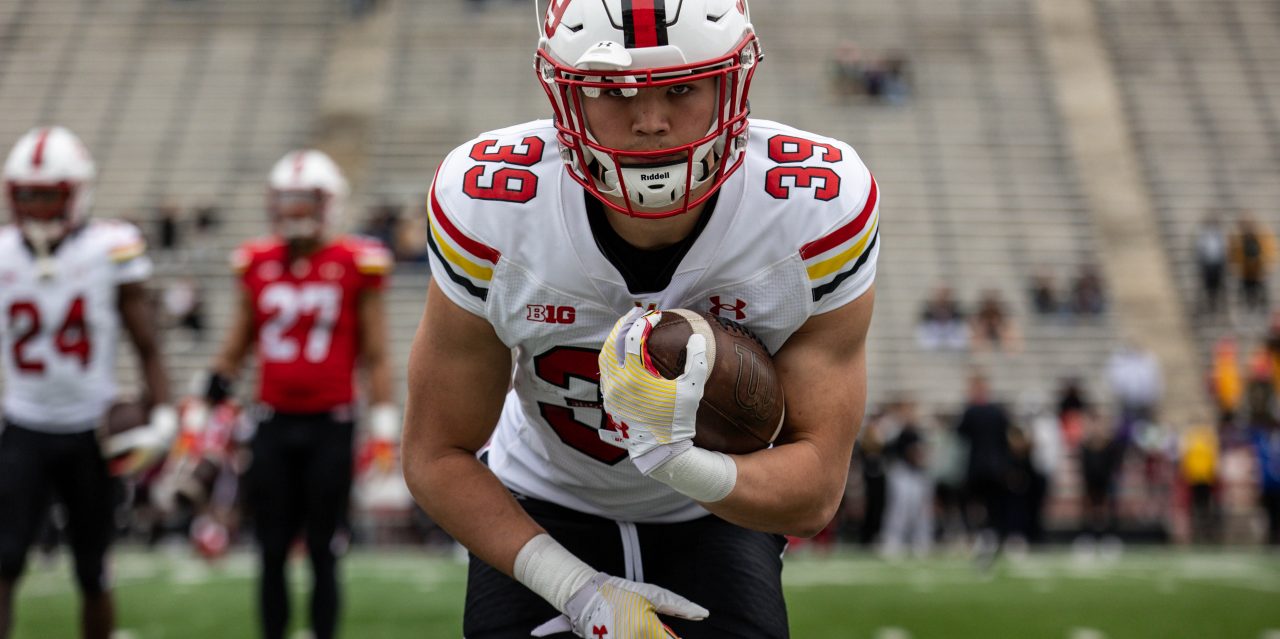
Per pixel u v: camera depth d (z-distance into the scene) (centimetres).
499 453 388
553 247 317
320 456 688
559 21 306
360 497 1608
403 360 2055
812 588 1126
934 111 2589
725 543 360
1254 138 2598
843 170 322
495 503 337
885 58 2691
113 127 2570
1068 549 1766
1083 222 2388
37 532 624
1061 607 998
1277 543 1753
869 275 326
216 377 732
